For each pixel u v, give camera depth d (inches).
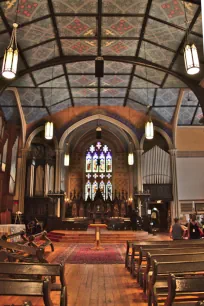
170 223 783.7
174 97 692.7
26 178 794.2
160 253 206.4
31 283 108.7
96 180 1028.5
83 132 1013.8
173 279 114.0
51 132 448.1
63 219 787.4
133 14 390.0
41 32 420.5
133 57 503.8
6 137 573.9
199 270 145.6
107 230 736.3
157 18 388.8
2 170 570.3
